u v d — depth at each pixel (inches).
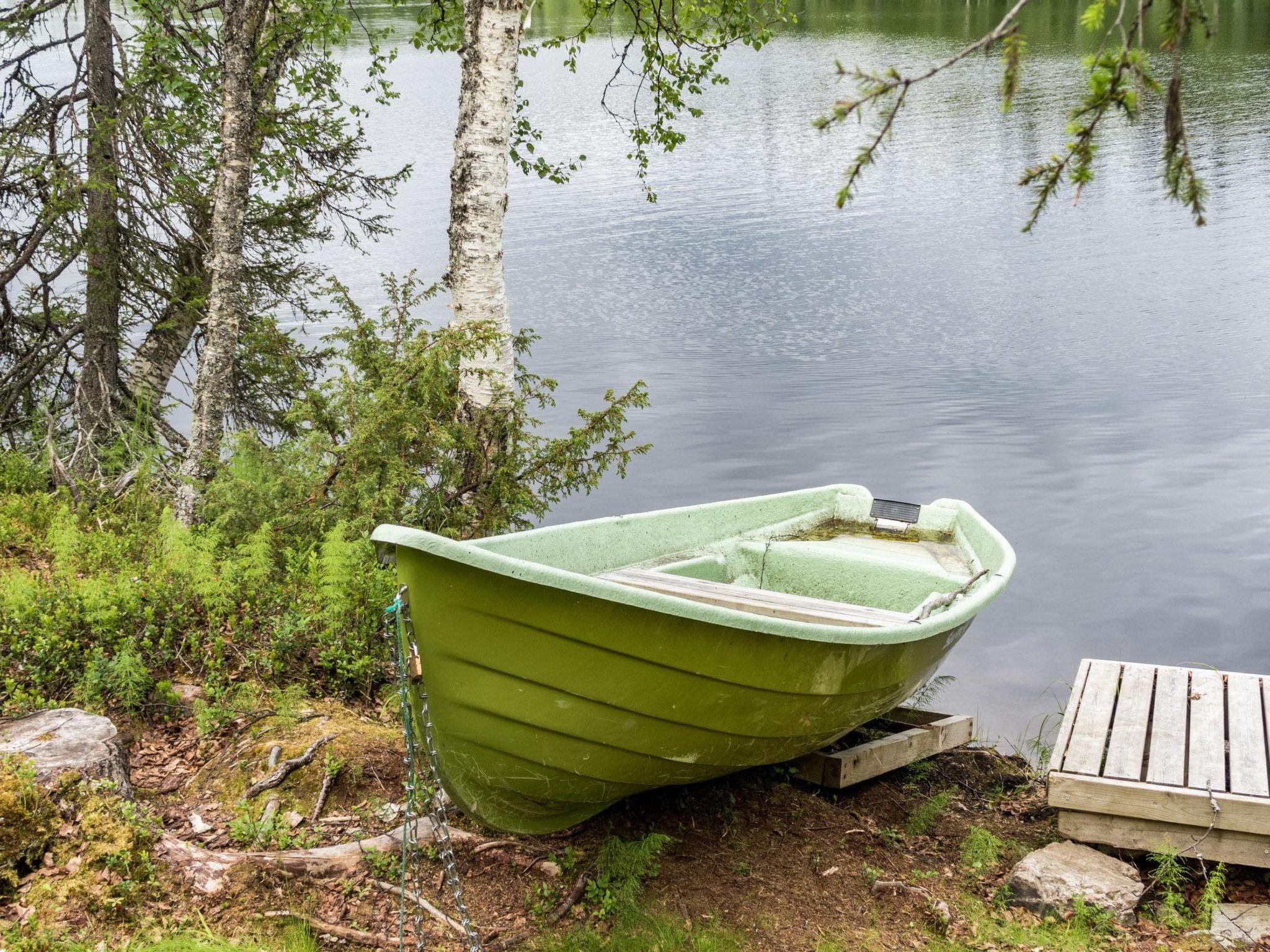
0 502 347.9
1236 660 312.8
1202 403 596.1
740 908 167.5
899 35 2503.7
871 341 751.7
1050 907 171.9
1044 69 1863.9
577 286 940.6
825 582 246.8
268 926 149.6
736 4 374.6
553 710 157.8
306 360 435.2
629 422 593.3
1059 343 729.0
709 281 946.7
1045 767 246.4
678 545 246.8
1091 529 427.8
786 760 194.4
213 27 449.1
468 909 160.4
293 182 444.5
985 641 330.6
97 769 168.4
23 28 406.0
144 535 303.6
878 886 175.5
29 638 221.8
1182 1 95.3
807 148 1748.3
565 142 1872.5
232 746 195.2
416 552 143.3
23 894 147.0
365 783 185.2
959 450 534.6
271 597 246.5
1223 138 1446.9
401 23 1995.6
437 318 823.7
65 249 394.6
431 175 1549.0
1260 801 175.3
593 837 183.2
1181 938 165.8
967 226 1139.3
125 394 431.2
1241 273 895.1
